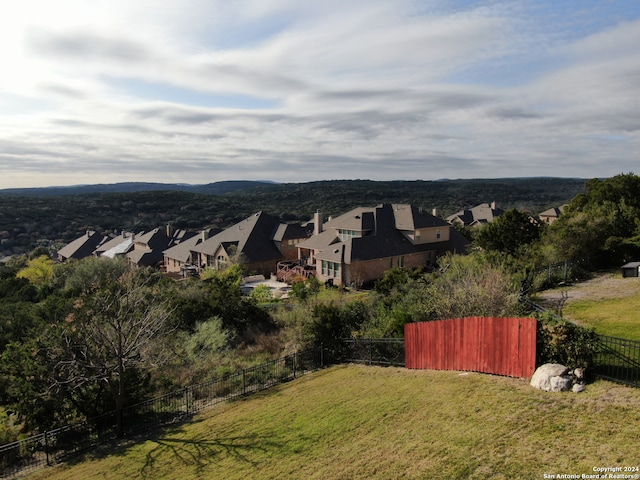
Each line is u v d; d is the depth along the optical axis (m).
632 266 24.42
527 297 19.17
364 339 18.75
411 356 16.39
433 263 46.94
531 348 12.16
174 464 11.62
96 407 15.39
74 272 42.22
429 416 11.22
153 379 18.14
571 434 8.88
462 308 16.86
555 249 28.03
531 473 7.88
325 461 10.07
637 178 39.06
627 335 14.17
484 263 21.48
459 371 14.37
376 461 9.52
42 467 12.73
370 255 41.69
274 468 10.30
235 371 18.83
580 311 17.83
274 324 26.34
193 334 23.09
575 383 10.95
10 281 42.19
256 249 51.78
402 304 20.69
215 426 13.78
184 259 58.09
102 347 15.40
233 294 27.75
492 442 9.20
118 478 11.31
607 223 30.00
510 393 11.44
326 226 53.72
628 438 8.34
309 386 16.27
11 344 15.65
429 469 8.70
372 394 13.97
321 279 43.66
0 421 15.90
